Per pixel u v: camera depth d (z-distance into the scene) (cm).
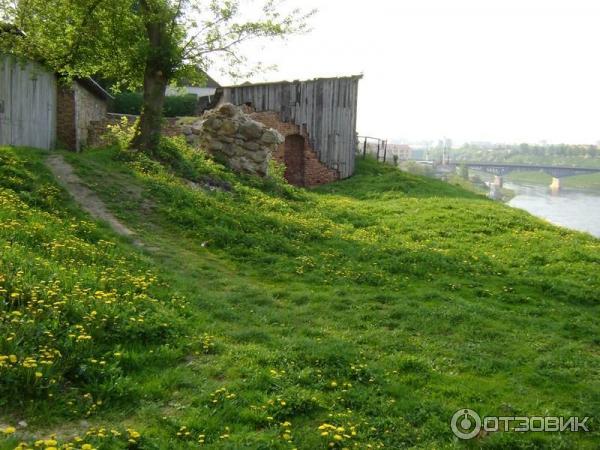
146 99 1705
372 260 1197
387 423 549
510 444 536
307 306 896
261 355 654
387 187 2434
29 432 452
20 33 1611
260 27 1764
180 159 1734
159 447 450
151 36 1675
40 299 624
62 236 911
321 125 2728
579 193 7481
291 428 519
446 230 1556
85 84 2295
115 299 684
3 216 906
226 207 1409
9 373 490
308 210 1683
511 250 1373
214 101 2842
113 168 1480
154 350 627
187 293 852
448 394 627
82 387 527
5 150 1308
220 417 514
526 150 13700
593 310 997
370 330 810
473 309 926
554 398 639
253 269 1078
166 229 1206
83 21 1644
